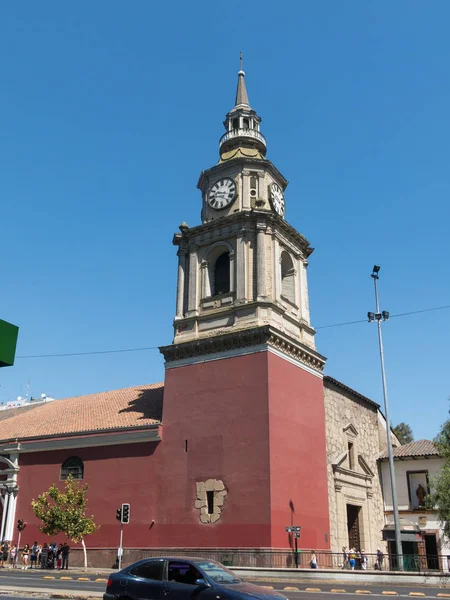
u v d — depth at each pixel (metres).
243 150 43.53
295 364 37.00
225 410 34.53
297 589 23.34
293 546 31.83
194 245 40.97
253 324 35.84
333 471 38.88
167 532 33.91
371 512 43.94
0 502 42.84
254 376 34.22
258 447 32.44
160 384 47.25
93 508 37.41
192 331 38.50
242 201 40.69
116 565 34.91
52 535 36.91
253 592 12.80
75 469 39.62
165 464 35.62
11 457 42.59
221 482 32.97
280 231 40.19
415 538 36.56
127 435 37.62
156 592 13.66
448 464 34.16
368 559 40.75
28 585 23.14
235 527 31.56
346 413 43.75
